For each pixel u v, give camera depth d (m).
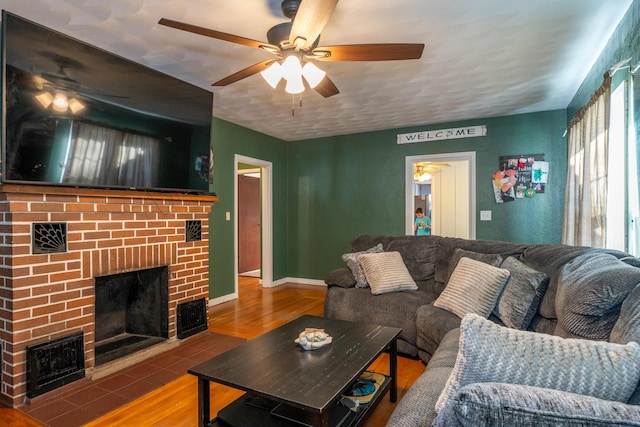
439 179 7.26
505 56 2.78
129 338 3.11
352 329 2.24
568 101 3.92
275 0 2.02
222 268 4.61
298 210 5.88
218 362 1.73
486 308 2.35
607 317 1.44
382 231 5.24
